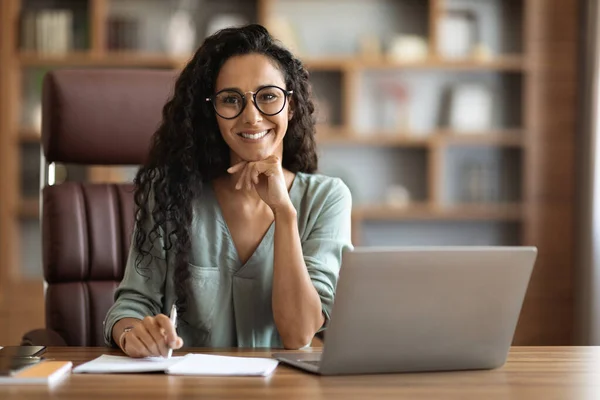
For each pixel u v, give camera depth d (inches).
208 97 92.7
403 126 224.2
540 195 213.5
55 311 112.8
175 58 213.0
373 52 219.1
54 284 114.6
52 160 115.3
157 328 73.5
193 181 92.5
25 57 213.2
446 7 223.1
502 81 224.1
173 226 91.2
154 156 94.0
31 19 215.0
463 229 226.4
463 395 60.9
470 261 67.1
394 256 65.1
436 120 226.2
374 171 227.1
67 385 63.1
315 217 95.1
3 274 211.8
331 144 221.9
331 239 94.0
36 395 59.8
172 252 91.8
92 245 114.7
